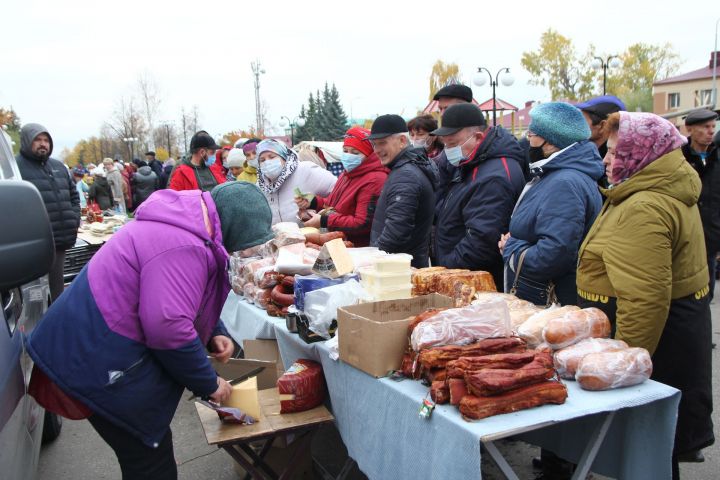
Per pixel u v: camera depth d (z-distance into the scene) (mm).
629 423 1991
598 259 2305
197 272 1909
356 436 2287
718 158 4602
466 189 3371
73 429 3932
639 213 2104
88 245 7164
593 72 46906
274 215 4918
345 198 4223
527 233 2801
